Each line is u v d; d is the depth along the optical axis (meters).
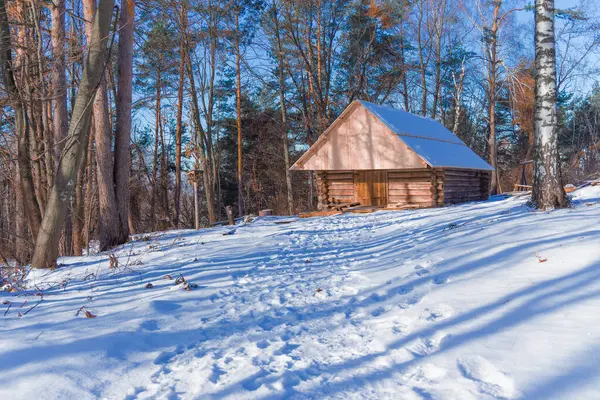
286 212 33.47
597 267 4.62
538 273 4.92
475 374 3.01
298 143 37.94
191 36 24.89
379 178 19.56
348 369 3.32
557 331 3.42
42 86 11.79
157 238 13.07
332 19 30.36
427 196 18.41
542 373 2.83
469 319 4.00
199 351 3.87
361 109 18.73
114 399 3.03
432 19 32.12
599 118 41.59
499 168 42.12
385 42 32.50
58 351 3.67
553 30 9.38
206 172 25.09
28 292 6.29
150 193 33.91
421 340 3.71
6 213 18.92
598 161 34.12
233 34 27.83
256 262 7.90
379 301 5.13
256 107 37.06
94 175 21.05
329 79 30.52
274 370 3.38
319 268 7.25
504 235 7.12
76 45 12.65
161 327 4.47
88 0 11.95
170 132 35.16
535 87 9.60
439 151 19.03
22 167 11.12
